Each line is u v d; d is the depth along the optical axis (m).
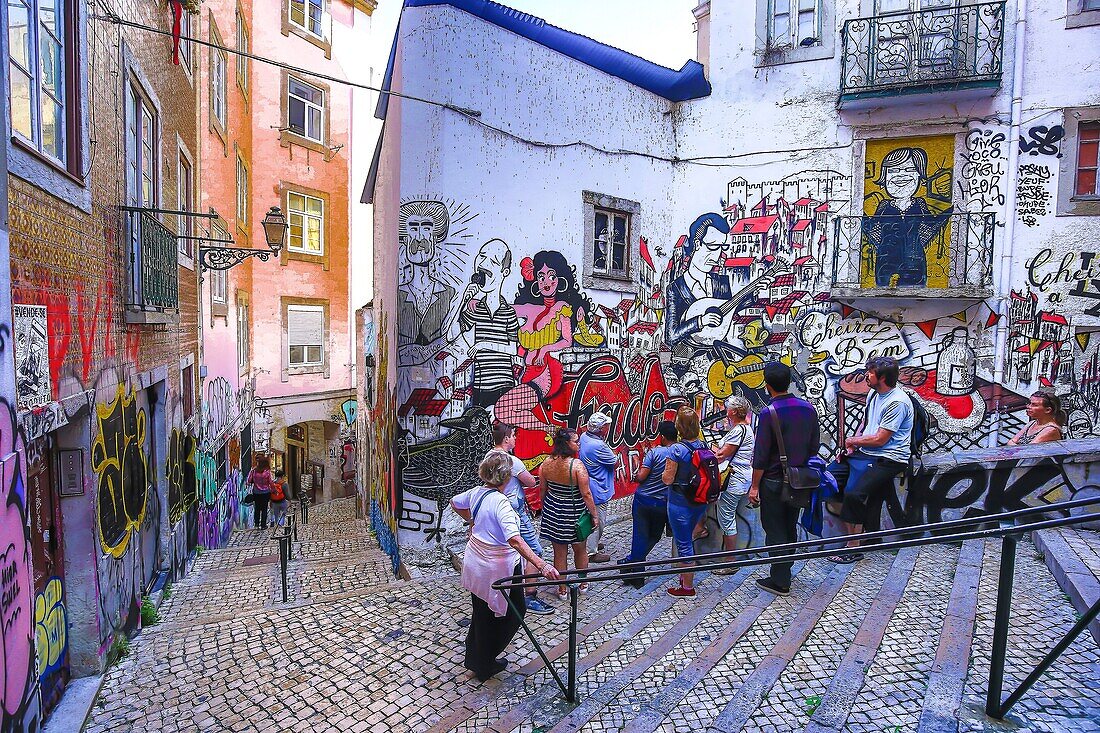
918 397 9.08
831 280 9.27
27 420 3.53
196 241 10.36
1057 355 8.62
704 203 9.86
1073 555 4.68
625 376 9.27
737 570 5.61
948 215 8.86
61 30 4.34
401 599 5.70
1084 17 8.39
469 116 7.42
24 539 3.51
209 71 12.87
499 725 3.54
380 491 9.78
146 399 6.61
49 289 3.88
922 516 5.85
